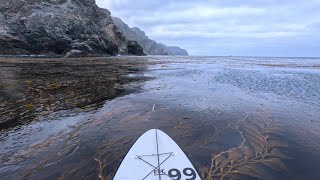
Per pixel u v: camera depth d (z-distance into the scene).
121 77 4.34
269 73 5.57
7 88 2.95
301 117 2.04
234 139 1.54
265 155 1.33
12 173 1.14
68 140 1.49
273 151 1.38
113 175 1.14
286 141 1.53
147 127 1.72
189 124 1.80
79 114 2.01
